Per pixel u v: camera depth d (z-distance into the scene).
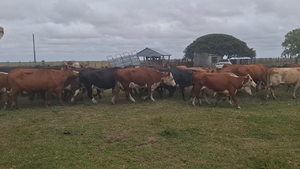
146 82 13.82
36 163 6.23
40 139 7.90
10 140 7.82
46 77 12.70
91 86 13.80
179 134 8.14
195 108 12.02
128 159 6.40
